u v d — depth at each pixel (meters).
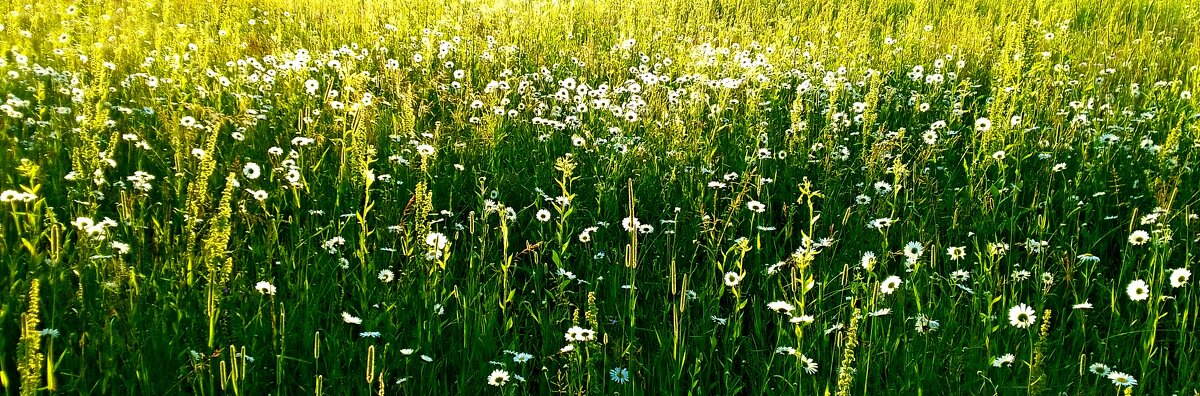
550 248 3.60
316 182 4.05
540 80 6.84
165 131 4.62
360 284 2.95
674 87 6.92
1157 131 5.04
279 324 2.65
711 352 2.70
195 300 2.59
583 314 3.09
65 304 2.57
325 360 2.53
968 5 11.19
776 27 10.23
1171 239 3.32
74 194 3.45
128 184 3.87
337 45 8.46
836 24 10.14
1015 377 2.52
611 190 4.06
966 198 4.05
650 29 9.51
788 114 5.92
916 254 3.13
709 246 3.53
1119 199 4.11
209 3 10.74
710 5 11.37
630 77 7.27
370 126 4.91
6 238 2.90
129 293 2.54
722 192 4.27
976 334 2.77
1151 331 2.61
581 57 7.93
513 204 4.21
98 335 2.39
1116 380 2.41
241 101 5.15
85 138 3.67
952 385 2.56
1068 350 2.85
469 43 8.13
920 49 8.09
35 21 8.66
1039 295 2.97
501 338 2.74
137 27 9.04
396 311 2.77
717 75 6.84
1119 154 4.52
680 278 3.41
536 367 2.78
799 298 3.00
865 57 7.72
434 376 2.53
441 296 2.95
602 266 3.40
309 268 3.16
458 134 5.00
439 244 2.90
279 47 8.03
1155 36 9.59
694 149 4.67
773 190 4.40
